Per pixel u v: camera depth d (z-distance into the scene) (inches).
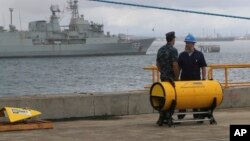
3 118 470.9
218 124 438.9
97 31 5880.9
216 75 2365.9
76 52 5767.7
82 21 5802.2
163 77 439.2
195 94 424.5
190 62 442.0
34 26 5664.4
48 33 5708.7
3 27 5551.2
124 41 6008.9
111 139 365.7
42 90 2536.9
